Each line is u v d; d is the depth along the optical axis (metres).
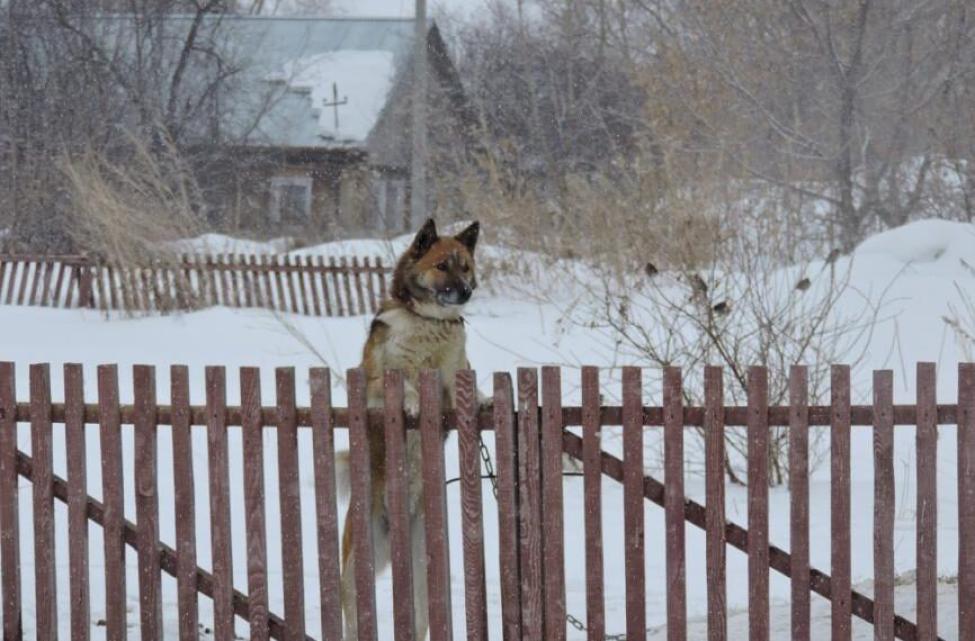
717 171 17.91
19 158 25.83
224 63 32.69
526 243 19.31
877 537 5.07
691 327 14.05
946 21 25.08
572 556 8.51
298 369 15.24
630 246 16.98
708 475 5.11
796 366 5.06
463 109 34.50
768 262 16.30
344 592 5.76
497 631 6.92
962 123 24.48
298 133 36.28
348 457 5.85
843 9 25.48
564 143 31.56
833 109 25.47
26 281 21.03
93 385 13.68
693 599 7.59
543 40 35.56
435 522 5.21
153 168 20.61
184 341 16.98
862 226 24.47
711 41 25.95
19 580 5.57
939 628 5.86
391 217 35.41
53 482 5.52
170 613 7.09
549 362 14.23
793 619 5.12
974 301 15.55
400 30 41.41
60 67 27.48
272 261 20.59
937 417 5.06
